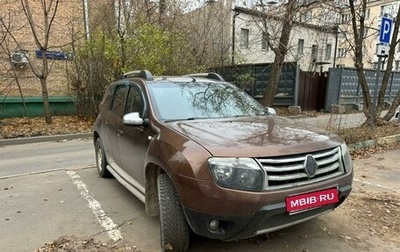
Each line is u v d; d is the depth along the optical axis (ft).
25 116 40.06
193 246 10.03
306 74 50.62
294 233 10.87
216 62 49.88
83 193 15.07
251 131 9.73
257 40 63.05
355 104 55.06
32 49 44.06
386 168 18.76
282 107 49.49
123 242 10.42
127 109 13.65
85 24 40.60
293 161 8.52
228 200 8.00
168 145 9.43
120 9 36.58
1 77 41.55
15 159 23.09
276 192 8.15
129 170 13.08
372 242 10.30
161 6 43.24
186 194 8.48
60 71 44.04
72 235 10.93
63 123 36.40
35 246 10.25
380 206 13.05
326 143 9.46
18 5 42.91
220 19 52.31
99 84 37.04
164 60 37.37
